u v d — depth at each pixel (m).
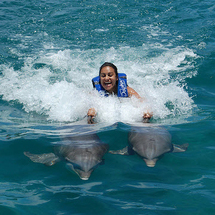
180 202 2.79
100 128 4.30
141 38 8.70
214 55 7.46
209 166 3.40
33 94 5.85
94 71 7.02
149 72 6.82
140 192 2.94
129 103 5.09
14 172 3.33
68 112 5.05
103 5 11.07
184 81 6.32
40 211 2.71
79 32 9.16
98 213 2.66
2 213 2.68
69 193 2.94
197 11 10.59
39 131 4.33
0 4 11.31
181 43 8.30
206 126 4.41
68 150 3.58
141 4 11.23
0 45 8.30
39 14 10.48
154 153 3.52
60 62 7.41
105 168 3.35
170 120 4.71
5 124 4.62
